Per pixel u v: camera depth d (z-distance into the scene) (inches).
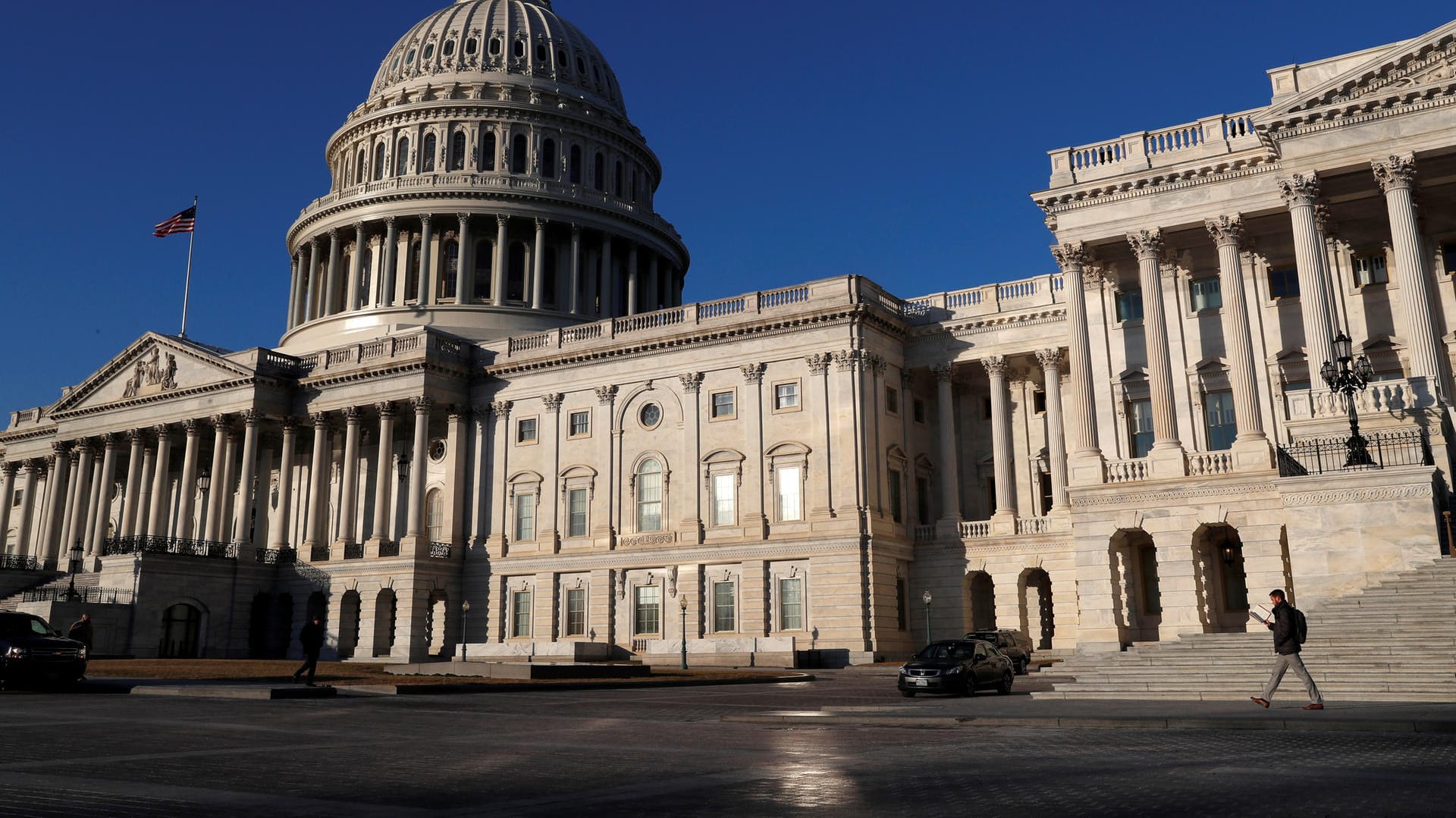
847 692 1364.4
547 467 2694.4
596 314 3846.0
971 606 2317.9
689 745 689.6
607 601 2522.1
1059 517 2237.9
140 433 3169.3
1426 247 1738.4
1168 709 893.8
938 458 2534.5
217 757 613.6
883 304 2448.3
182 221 3467.0
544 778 530.0
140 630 2605.8
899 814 412.8
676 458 2516.0
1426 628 1004.6
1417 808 406.9
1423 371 1509.6
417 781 518.9
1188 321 1883.6
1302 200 1624.0
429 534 2903.5
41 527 3639.3
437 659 2652.6
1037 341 2333.9
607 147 4114.2
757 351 2448.3
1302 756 577.6
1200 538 1700.3
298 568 2866.6
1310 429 1384.1
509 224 3762.3
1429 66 1568.7
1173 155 1802.4
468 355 2923.2
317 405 2962.6
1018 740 704.4
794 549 2293.3
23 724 821.9
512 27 4197.8
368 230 3796.8
